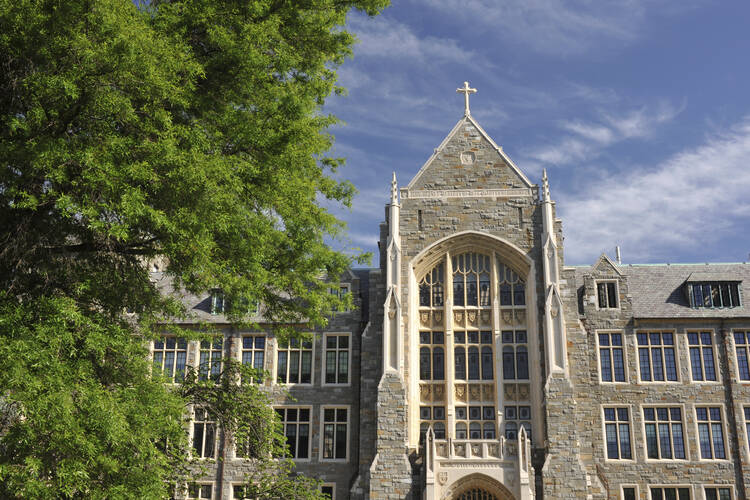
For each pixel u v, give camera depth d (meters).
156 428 17.08
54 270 18.50
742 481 37.22
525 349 37.97
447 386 37.38
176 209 17.59
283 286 22.19
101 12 16.30
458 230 39.16
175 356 41.31
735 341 39.50
